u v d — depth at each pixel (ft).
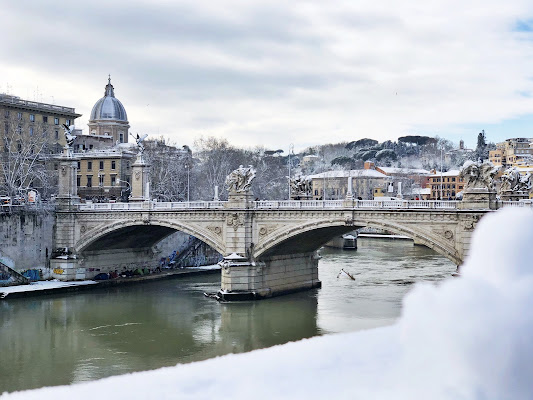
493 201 226.58
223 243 284.82
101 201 485.15
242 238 278.46
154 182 484.33
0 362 196.44
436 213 235.40
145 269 359.46
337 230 282.36
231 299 280.72
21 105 509.35
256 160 620.90
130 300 292.61
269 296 288.51
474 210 224.94
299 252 309.22
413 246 552.41
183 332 232.94
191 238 395.75
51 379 178.09
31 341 221.87
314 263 320.50
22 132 501.15
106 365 192.24
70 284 311.47
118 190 522.47
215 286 331.36
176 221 296.71
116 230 315.99
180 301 288.71
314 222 262.88
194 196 525.75
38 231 319.06
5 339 224.94
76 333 232.73
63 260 321.32
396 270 379.35
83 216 322.34
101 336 228.63
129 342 220.02
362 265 404.98
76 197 328.70
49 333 233.14
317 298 288.51
